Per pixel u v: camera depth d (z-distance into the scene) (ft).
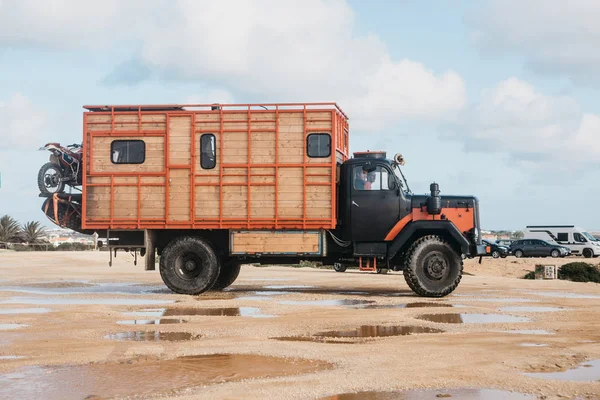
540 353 29.04
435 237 55.88
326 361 27.55
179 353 29.27
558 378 24.35
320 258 59.21
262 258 58.90
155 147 58.23
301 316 41.88
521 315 42.45
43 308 46.34
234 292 60.64
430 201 56.59
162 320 40.24
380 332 35.45
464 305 48.73
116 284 70.69
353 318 40.57
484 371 25.45
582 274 103.14
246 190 57.47
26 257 130.62
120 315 42.70
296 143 57.06
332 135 56.75
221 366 26.63
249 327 36.99
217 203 57.67
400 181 57.36
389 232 57.00
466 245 55.26
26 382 24.06
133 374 25.26
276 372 25.55
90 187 58.59
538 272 94.12
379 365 26.66
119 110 59.16
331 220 56.59
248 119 57.47
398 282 74.59
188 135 58.03
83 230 60.18
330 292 60.95
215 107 57.93
